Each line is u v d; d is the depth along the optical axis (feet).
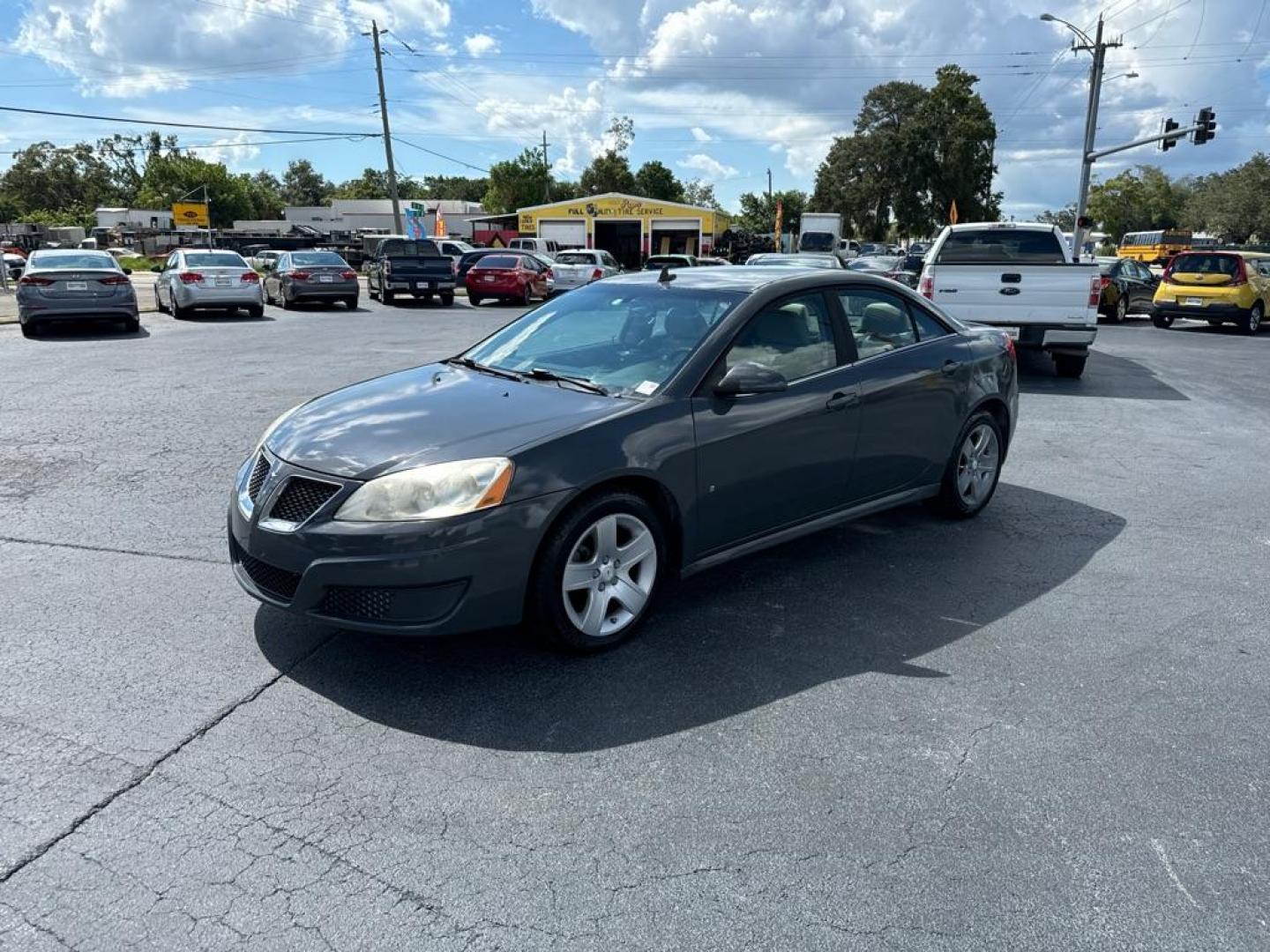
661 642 13.05
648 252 175.11
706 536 13.62
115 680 11.62
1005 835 8.98
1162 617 14.24
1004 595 15.01
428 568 10.93
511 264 83.30
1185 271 66.64
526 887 8.15
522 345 15.72
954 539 17.72
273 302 77.77
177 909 7.80
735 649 12.87
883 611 14.28
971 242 38.96
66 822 8.89
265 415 28.02
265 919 7.72
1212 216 272.10
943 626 13.79
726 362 13.75
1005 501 20.54
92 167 406.00
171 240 220.23
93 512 18.34
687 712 11.17
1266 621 14.14
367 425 12.41
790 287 15.16
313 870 8.31
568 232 174.81
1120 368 43.32
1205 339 59.98
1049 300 34.91
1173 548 17.46
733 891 8.14
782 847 8.75
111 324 56.49
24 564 15.47
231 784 9.55
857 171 245.86
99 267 50.19
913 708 11.37
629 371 13.78
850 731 10.82
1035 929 7.77
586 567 12.24
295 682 11.66
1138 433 28.17
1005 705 11.48
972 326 19.51
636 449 12.32
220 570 15.29
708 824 9.07
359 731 10.61
